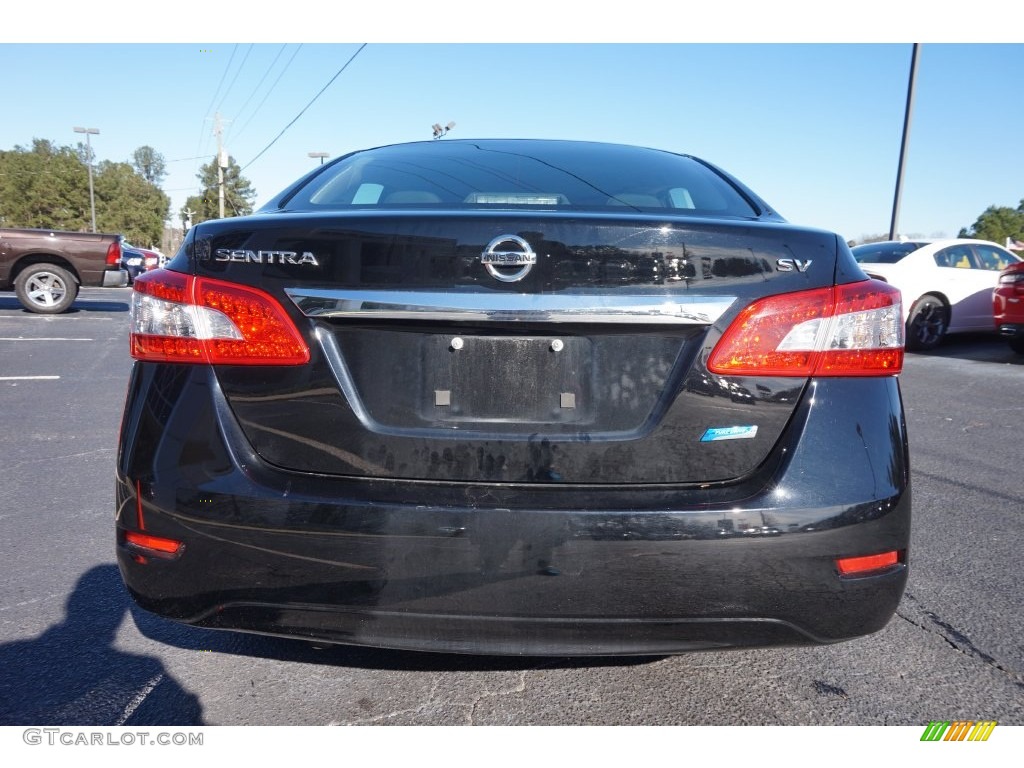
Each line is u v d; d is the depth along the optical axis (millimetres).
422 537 1657
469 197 2312
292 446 1749
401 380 1747
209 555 1723
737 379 1719
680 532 1643
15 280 12539
